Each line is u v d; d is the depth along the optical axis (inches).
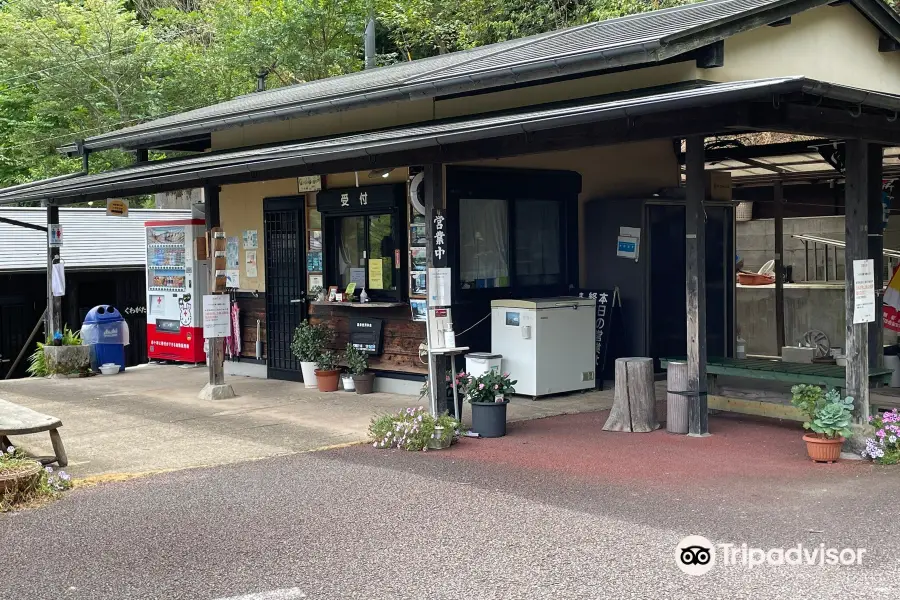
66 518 235.8
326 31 997.8
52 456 305.6
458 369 403.2
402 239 416.8
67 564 201.2
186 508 242.8
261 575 191.9
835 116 277.7
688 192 312.3
